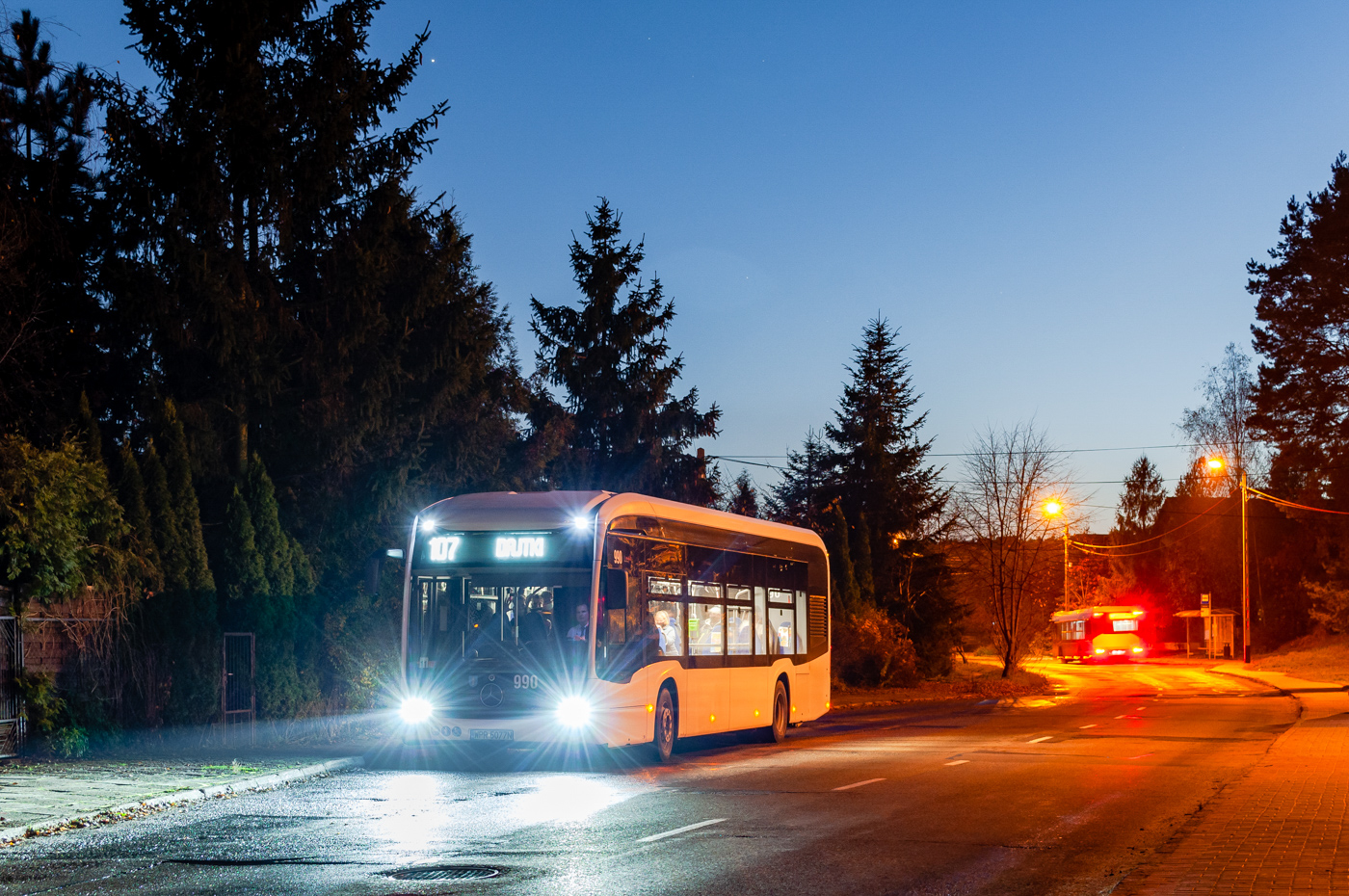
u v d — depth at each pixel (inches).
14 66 963.3
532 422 1883.6
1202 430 3186.5
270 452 1167.6
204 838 472.1
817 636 1026.7
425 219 1213.7
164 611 829.2
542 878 389.7
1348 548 2514.8
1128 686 1988.2
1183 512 3690.9
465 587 733.9
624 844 454.0
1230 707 1393.9
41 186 1053.2
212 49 1091.9
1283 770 713.0
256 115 1078.4
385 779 674.2
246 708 894.4
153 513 850.1
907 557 2177.7
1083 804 571.5
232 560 916.6
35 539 721.0
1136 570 4195.4
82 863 422.3
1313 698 1545.3
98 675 778.2
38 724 729.6
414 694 725.9
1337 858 416.8
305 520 1154.0
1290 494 3016.7
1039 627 2640.3
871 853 437.4
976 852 440.5
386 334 1162.0
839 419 2324.1
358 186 1160.2
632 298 1927.9
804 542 1016.2
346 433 1135.6
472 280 1555.1
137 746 796.0
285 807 559.2
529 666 713.6
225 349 1051.9
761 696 911.0
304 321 1152.8
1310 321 2406.5
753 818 521.3
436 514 750.5
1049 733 1016.2
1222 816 522.6
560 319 1934.1
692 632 820.0
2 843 465.7
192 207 1062.4
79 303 1100.5
